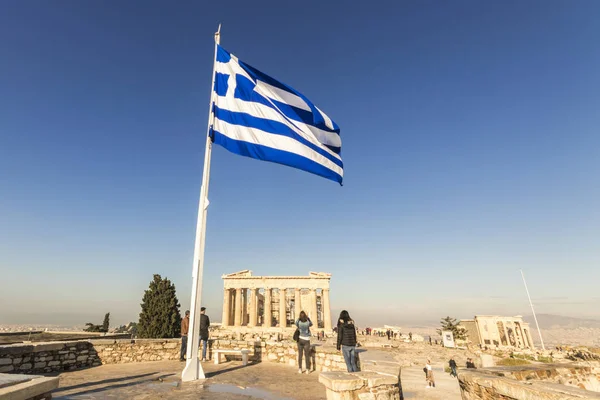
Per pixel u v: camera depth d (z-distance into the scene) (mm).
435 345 40750
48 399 4426
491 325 61219
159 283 36906
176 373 10234
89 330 40938
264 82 12047
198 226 9617
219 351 12617
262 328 57688
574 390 4121
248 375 10023
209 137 10375
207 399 6828
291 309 70812
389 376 6703
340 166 13180
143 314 35656
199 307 9250
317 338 41844
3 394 3436
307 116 12617
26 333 20391
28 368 9805
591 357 26047
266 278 62281
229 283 62750
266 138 11086
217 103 10836
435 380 25078
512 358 32344
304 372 10789
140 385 8180
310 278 62156
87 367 11594
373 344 39344
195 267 9336
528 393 4320
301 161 11570
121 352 12781
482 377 5582
